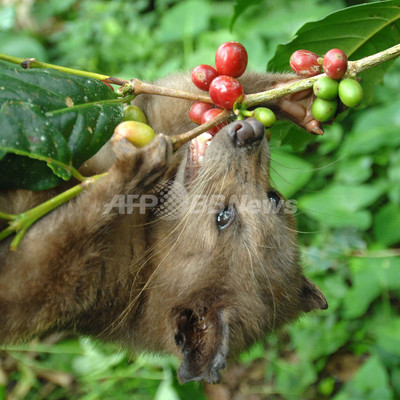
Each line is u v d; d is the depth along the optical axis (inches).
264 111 15.2
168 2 35.1
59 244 14.6
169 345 16.1
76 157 13.6
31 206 15.1
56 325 15.9
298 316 18.0
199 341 15.5
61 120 13.5
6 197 15.0
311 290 18.2
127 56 32.8
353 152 26.1
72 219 14.6
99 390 24.2
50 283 14.8
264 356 25.2
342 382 24.4
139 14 36.5
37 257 14.6
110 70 32.8
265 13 31.4
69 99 13.8
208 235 16.2
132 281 16.6
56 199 13.8
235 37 30.5
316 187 26.8
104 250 15.4
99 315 16.4
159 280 16.6
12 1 36.8
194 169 17.0
